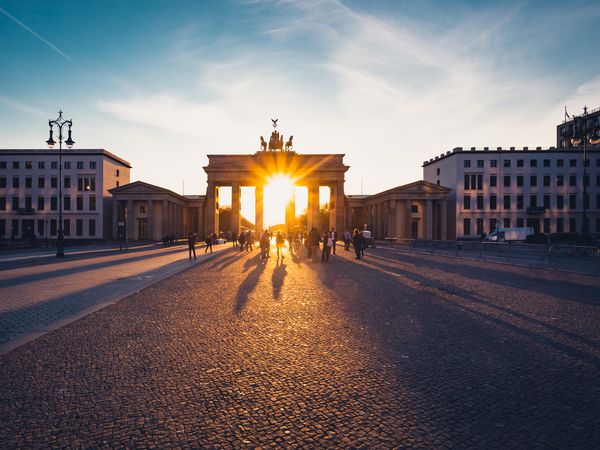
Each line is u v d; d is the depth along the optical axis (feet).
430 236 235.20
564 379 16.43
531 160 233.14
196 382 16.11
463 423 12.69
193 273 59.67
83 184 247.70
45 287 43.91
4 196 247.29
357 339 22.57
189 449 11.21
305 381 16.26
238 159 223.51
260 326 25.61
